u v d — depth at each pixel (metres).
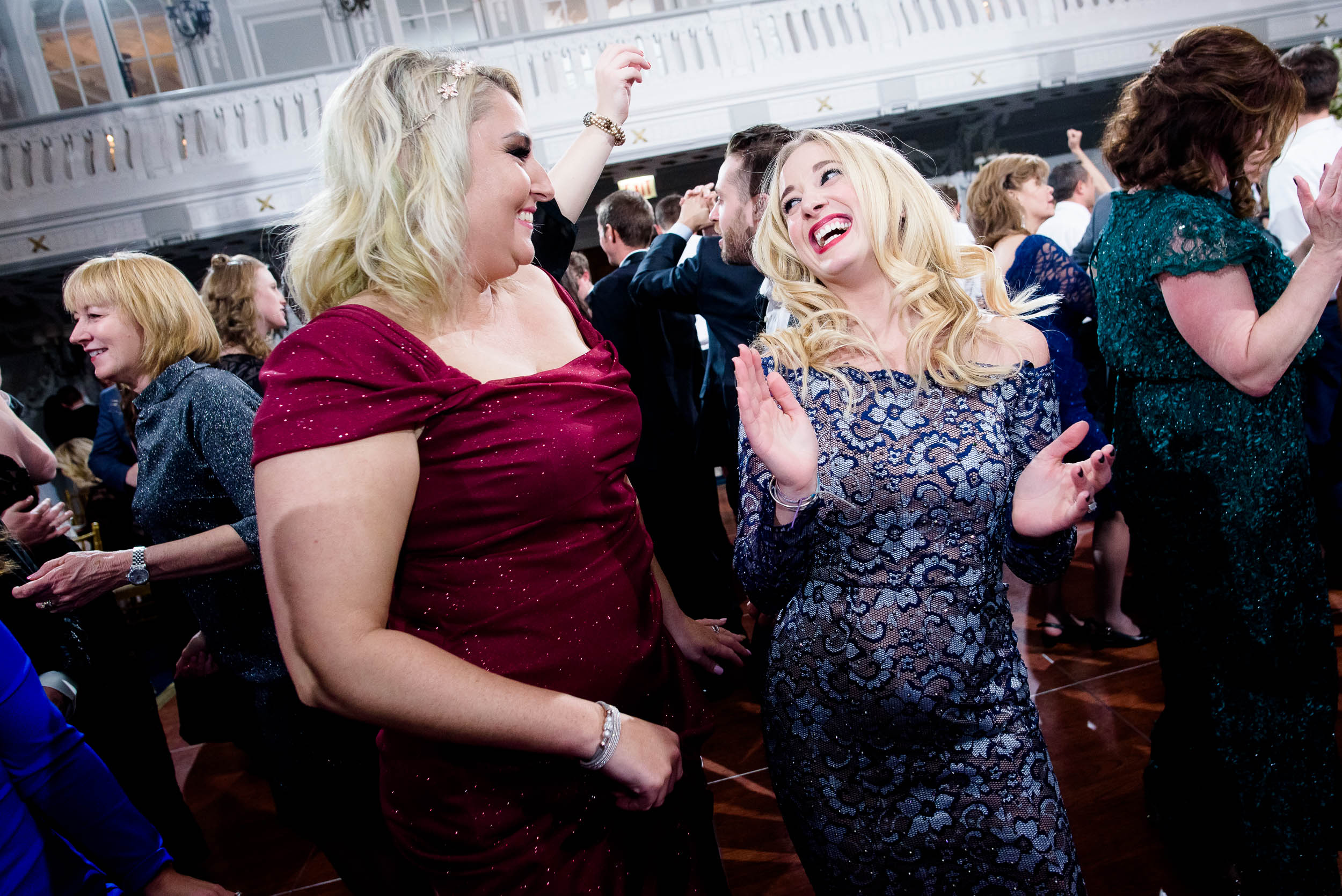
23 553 1.50
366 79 0.89
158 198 9.12
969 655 1.09
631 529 1.04
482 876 0.90
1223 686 1.46
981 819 1.10
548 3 10.76
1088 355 2.73
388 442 0.81
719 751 2.47
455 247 0.87
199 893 1.04
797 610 1.16
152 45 10.23
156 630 4.65
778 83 9.48
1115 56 9.59
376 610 0.78
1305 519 1.42
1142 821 1.86
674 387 2.65
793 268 1.27
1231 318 1.28
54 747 0.93
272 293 2.26
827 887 1.17
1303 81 2.54
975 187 2.90
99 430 3.51
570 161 1.52
